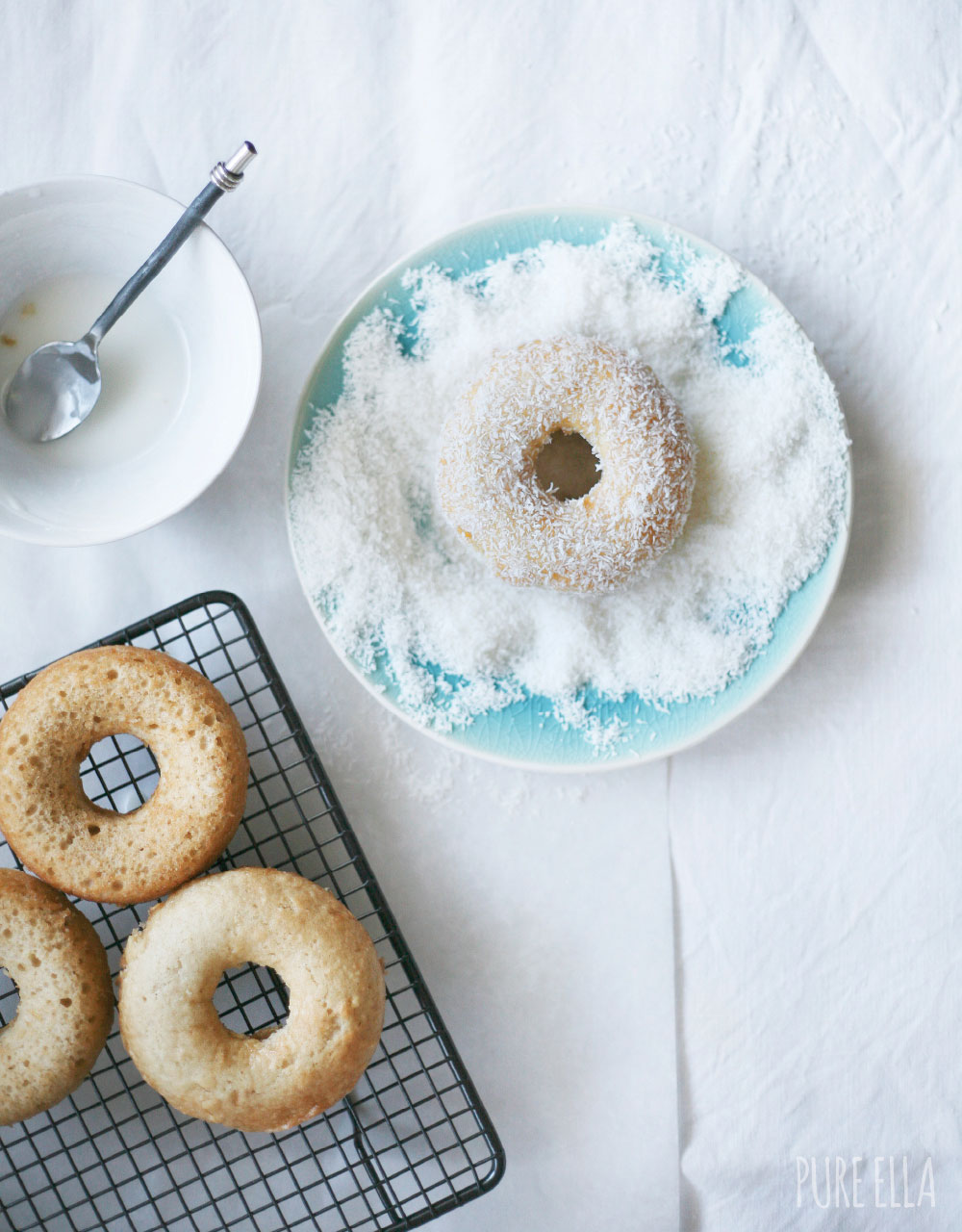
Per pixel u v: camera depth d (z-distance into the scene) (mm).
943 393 617
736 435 590
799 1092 615
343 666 608
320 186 610
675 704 587
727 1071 615
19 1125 589
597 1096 610
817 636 618
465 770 611
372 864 608
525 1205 607
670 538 574
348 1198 566
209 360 581
